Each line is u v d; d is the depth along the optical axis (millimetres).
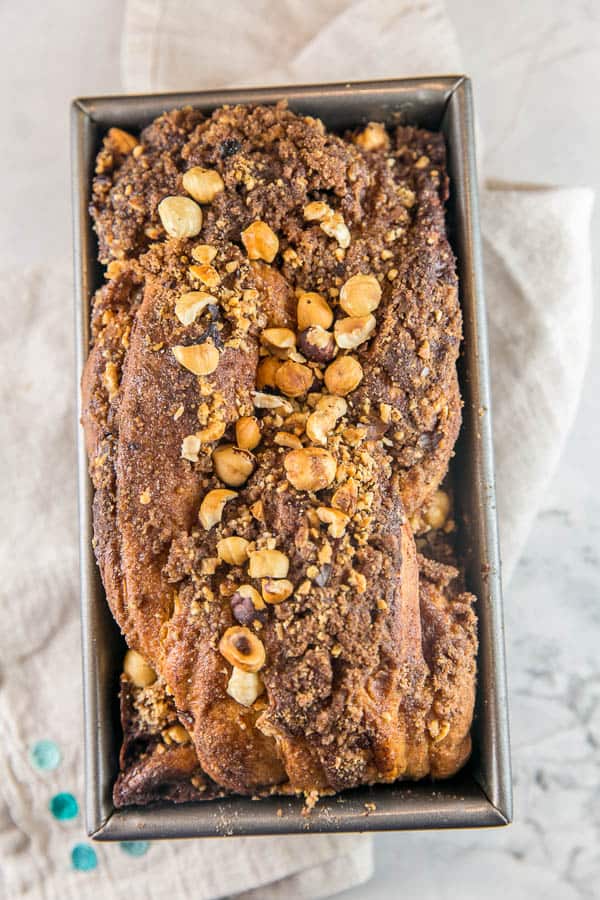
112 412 385
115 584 380
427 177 408
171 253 387
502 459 463
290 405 383
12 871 468
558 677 474
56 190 493
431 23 472
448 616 397
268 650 365
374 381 386
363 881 465
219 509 371
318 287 393
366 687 368
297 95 409
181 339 373
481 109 485
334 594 365
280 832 383
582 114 485
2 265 492
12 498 490
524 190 476
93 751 391
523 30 487
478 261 404
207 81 479
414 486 392
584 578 476
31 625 483
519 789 471
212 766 377
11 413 492
